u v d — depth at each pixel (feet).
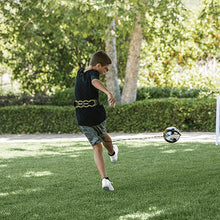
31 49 46.70
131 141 30.27
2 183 15.93
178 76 50.65
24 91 52.75
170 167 18.21
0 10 44.83
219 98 26.30
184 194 12.93
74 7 35.91
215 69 50.29
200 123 38.60
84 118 14.14
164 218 10.41
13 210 11.87
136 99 46.21
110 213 11.07
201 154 22.08
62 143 30.60
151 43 51.93
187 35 50.90
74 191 14.10
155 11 38.45
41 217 11.02
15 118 43.55
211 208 11.10
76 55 53.01
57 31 45.16
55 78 52.49
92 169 18.51
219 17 41.55
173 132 15.11
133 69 43.78
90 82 13.98
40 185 15.33
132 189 14.05
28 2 42.91
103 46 53.88
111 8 33.04
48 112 43.01
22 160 22.20
